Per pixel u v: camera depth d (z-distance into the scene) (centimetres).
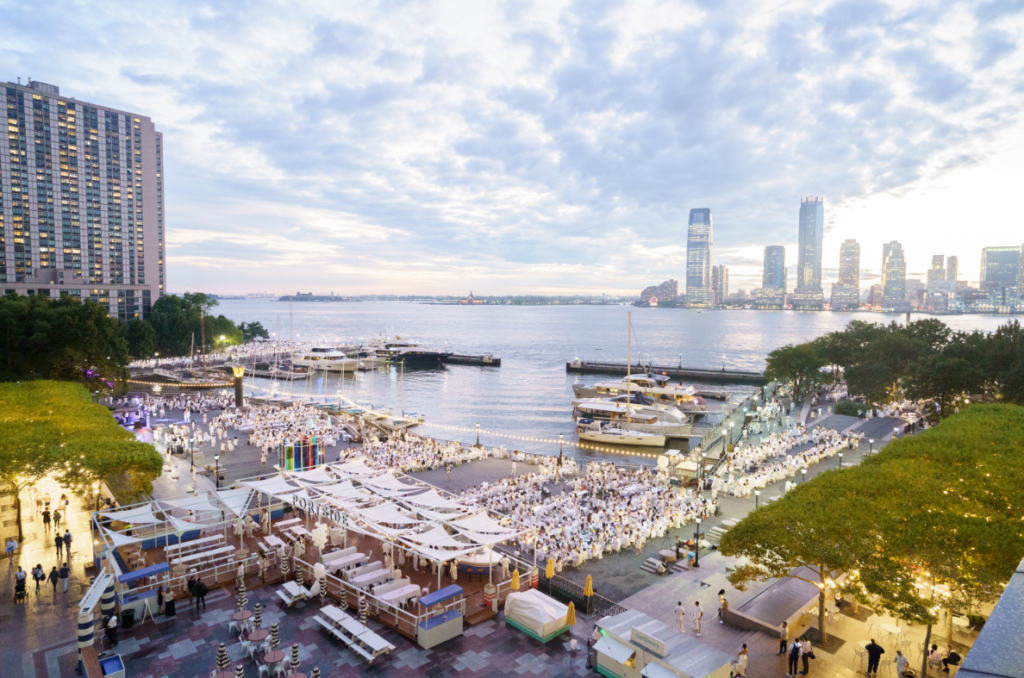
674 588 3438
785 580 3366
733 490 5253
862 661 2600
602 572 3722
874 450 6675
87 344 8500
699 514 4238
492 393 14175
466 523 3503
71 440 4028
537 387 15138
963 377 7656
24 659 2522
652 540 4262
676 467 6050
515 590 3189
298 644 2650
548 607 2881
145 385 13162
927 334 10450
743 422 8944
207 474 5809
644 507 4781
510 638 2847
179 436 6881
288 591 3111
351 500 4003
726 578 3509
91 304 9338
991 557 2244
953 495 2733
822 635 2758
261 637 2536
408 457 6506
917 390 8188
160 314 16900
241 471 5981
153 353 15862
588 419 10012
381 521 3519
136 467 3819
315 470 4862
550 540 4003
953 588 2308
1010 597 594
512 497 5144
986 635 509
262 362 17762
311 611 3019
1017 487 2795
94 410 5259
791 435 7275
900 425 7794
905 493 2794
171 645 2667
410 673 2523
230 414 8650
